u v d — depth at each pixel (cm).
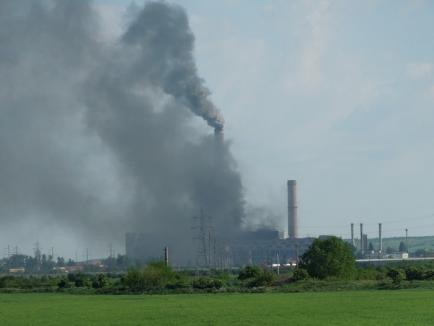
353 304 17325
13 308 19112
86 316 16062
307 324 13312
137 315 15988
